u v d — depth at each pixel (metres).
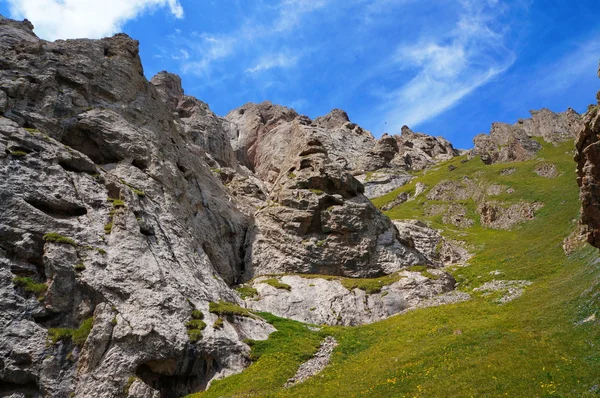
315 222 63.88
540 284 47.22
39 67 53.06
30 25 65.69
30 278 36.12
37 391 31.86
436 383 28.52
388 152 160.75
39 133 45.25
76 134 51.59
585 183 26.23
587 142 26.09
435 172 142.75
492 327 36.69
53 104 50.94
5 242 36.59
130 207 45.19
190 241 50.50
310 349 41.50
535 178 107.12
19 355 32.09
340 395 31.17
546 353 27.92
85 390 32.47
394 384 30.44
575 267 46.84
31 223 38.19
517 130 135.00
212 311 42.50
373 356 38.22
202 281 46.84
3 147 40.84
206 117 111.88
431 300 52.97
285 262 60.75
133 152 53.38
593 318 29.42
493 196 105.31
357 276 60.50
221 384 36.41
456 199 117.56
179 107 118.94
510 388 24.84
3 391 31.33
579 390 22.36
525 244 68.50
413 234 75.00
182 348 37.19
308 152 71.69
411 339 40.28
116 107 57.34
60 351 33.56
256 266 61.66
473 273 60.84
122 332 35.44
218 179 74.56
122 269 39.66
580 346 27.03
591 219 27.31
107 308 36.44
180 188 56.78
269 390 34.50
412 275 57.81
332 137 172.12
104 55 62.47
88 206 43.03
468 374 28.27
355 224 63.28
